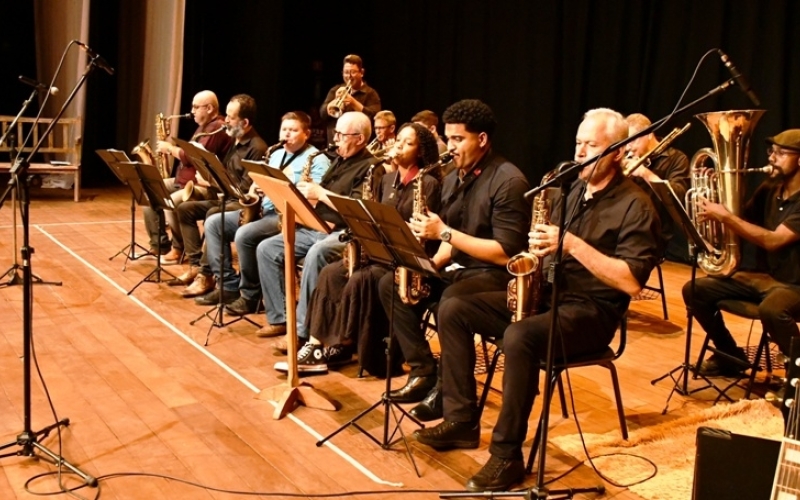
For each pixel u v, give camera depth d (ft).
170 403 10.47
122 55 32.04
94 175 32.99
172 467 8.73
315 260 12.35
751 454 6.59
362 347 11.39
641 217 8.61
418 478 8.68
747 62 19.80
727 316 15.62
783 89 19.25
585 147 8.77
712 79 20.54
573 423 10.29
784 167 11.16
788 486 5.85
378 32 30.94
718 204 11.17
